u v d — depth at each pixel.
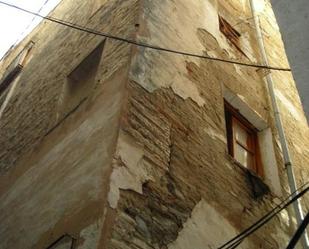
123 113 4.35
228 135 6.30
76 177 4.27
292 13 4.22
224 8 8.75
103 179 3.83
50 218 4.22
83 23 7.80
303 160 7.62
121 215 3.66
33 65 9.02
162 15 6.14
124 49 5.35
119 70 5.04
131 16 5.91
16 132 7.04
